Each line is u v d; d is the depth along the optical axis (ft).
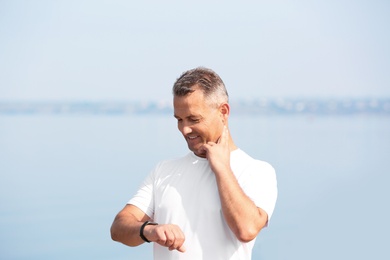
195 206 6.66
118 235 6.71
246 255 6.68
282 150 43.98
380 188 30.30
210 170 6.76
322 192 29.14
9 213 24.81
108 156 40.93
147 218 7.00
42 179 32.65
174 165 7.02
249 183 6.70
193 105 6.51
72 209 25.41
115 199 27.27
